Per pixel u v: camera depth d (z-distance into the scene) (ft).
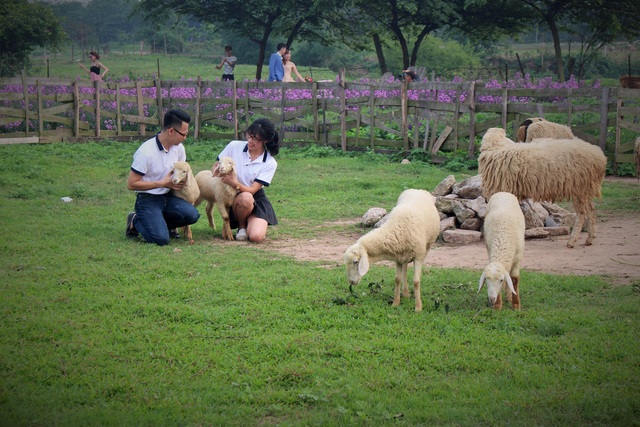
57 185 40.40
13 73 140.77
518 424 12.44
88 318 17.88
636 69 165.37
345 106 56.08
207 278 21.90
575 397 13.44
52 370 14.58
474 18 115.34
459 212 29.50
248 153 28.45
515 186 27.45
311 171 47.01
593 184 26.63
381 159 51.88
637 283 20.95
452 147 51.11
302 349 16.05
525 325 17.80
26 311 18.20
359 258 18.54
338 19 117.50
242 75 151.74
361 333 17.13
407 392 13.94
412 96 61.62
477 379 14.56
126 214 32.94
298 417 12.91
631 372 14.58
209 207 30.25
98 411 12.77
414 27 124.88
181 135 27.02
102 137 61.00
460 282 21.70
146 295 19.98
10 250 24.88
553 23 114.52
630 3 110.01
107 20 331.57
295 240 28.68
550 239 28.60
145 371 14.75
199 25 293.84
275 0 107.14
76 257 24.11
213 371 14.87
